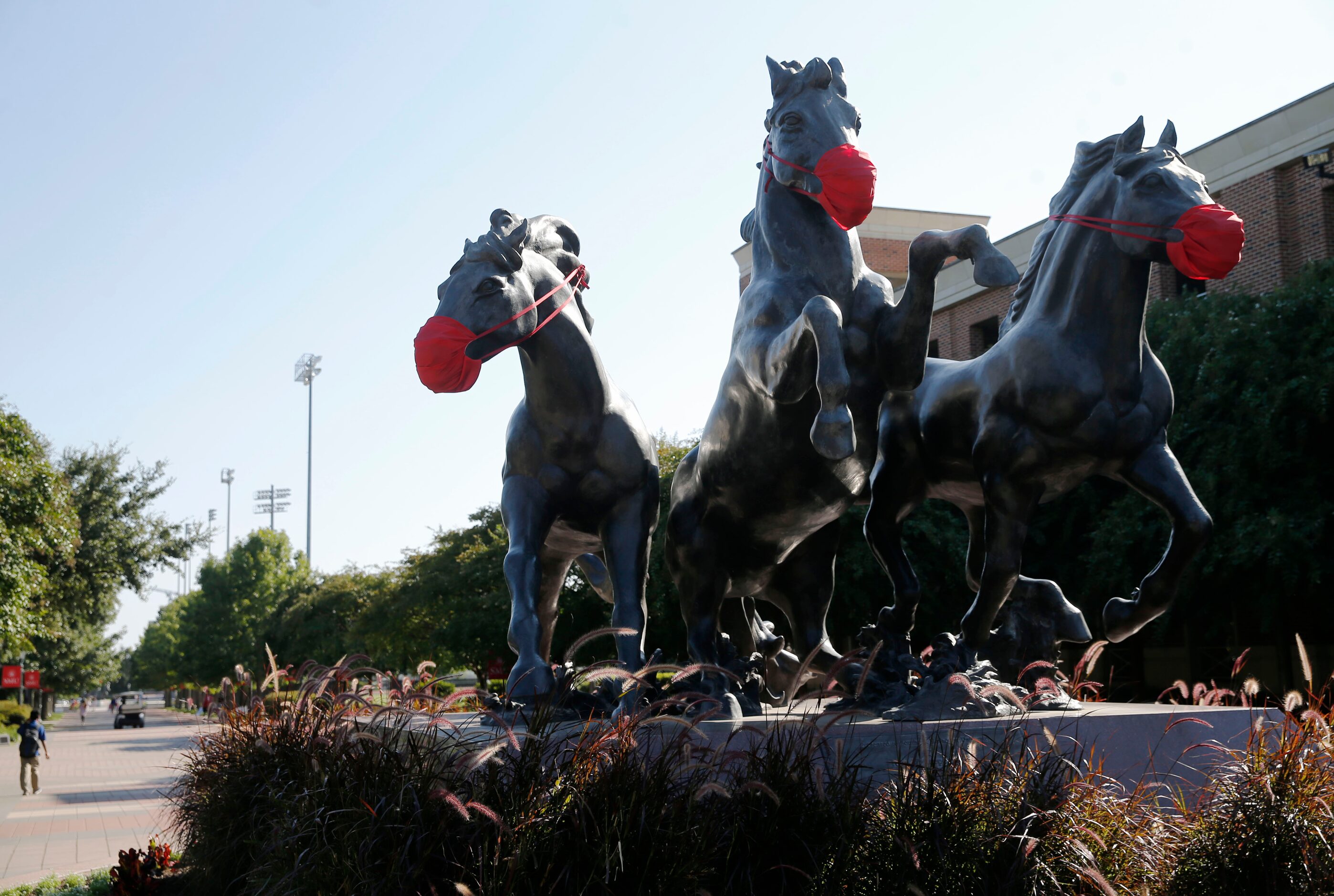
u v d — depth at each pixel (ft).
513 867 10.36
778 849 11.64
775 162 16.67
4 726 123.44
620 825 10.98
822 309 14.67
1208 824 14.03
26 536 76.13
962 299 74.02
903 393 18.84
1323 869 13.34
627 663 16.78
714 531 19.04
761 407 17.28
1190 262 15.92
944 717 15.43
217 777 18.94
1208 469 45.39
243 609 214.69
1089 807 13.05
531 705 15.31
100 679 170.19
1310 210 53.93
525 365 17.83
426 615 102.94
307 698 16.78
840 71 17.13
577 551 19.52
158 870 22.40
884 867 11.59
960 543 48.96
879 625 19.24
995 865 11.64
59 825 41.86
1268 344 44.52
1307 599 45.73
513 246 16.24
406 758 12.66
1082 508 50.67
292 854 12.25
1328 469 43.29
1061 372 17.07
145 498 127.44
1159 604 17.16
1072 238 17.39
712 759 12.24
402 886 10.62
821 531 19.71
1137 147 17.08
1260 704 23.52
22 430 83.82
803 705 19.15
